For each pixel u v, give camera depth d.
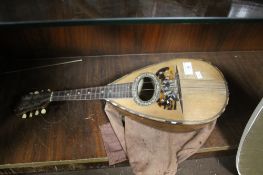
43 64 0.96
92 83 0.93
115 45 0.96
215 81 0.81
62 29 0.86
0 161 0.77
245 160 0.77
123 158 0.83
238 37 0.99
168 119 0.75
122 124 0.86
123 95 0.80
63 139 0.83
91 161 0.82
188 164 1.04
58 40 0.90
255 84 1.00
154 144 0.83
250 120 0.63
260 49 1.06
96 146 0.83
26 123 0.84
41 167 0.86
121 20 0.54
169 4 0.60
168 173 0.79
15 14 0.52
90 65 0.98
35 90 0.89
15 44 0.88
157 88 0.79
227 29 0.94
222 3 0.62
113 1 0.59
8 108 0.86
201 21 0.57
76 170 0.97
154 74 0.83
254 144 0.69
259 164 0.78
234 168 1.04
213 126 0.85
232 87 0.98
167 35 0.94
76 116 0.88
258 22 0.59
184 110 0.76
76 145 0.82
